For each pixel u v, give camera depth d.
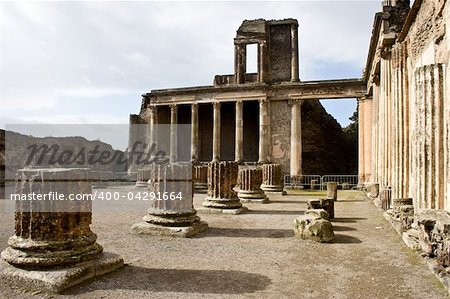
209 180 15.71
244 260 7.85
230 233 10.91
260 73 38.19
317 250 8.79
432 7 10.90
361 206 18.28
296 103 36.25
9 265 6.43
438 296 5.76
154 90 41.62
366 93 33.72
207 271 7.03
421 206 9.26
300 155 35.78
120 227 11.70
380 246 9.19
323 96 35.56
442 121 9.01
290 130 36.66
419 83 9.40
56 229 6.44
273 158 37.03
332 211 13.71
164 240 9.84
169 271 7.01
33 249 6.29
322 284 6.33
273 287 6.16
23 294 5.75
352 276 6.77
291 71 38.56
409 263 7.62
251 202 19.16
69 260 6.33
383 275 6.82
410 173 14.20
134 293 5.83
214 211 15.06
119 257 7.24
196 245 9.27
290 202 19.66
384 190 16.12
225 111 43.44
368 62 27.55
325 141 40.53
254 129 42.47
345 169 42.19
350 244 9.41
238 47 39.53
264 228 11.73
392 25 18.27
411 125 14.23
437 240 7.23
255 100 37.50
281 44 40.09
